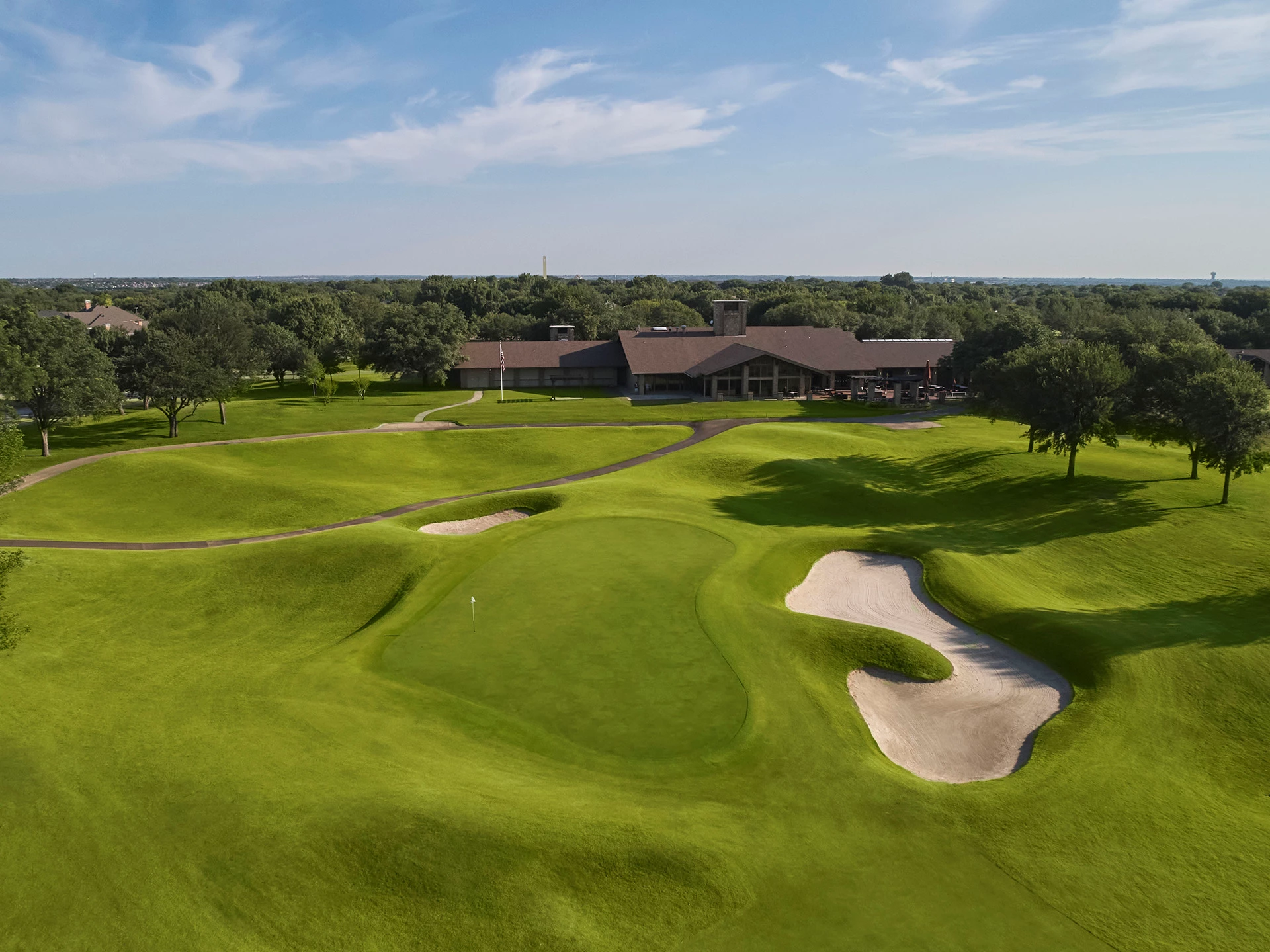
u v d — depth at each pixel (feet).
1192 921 56.70
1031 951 53.67
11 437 107.76
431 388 386.73
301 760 71.31
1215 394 169.68
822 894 58.34
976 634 111.24
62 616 112.06
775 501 179.42
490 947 52.70
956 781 78.33
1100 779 74.08
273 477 199.21
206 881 56.03
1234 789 74.90
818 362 363.76
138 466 196.85
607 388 390.83
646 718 81.05
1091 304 598.75
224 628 111.04
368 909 54.75
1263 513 166.61
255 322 467.93
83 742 73.67
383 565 127.54
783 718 81.87
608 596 111.14
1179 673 94.38
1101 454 224.33
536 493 171.83
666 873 59.36
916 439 244.42
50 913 52.90
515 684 87.76
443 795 66.13
